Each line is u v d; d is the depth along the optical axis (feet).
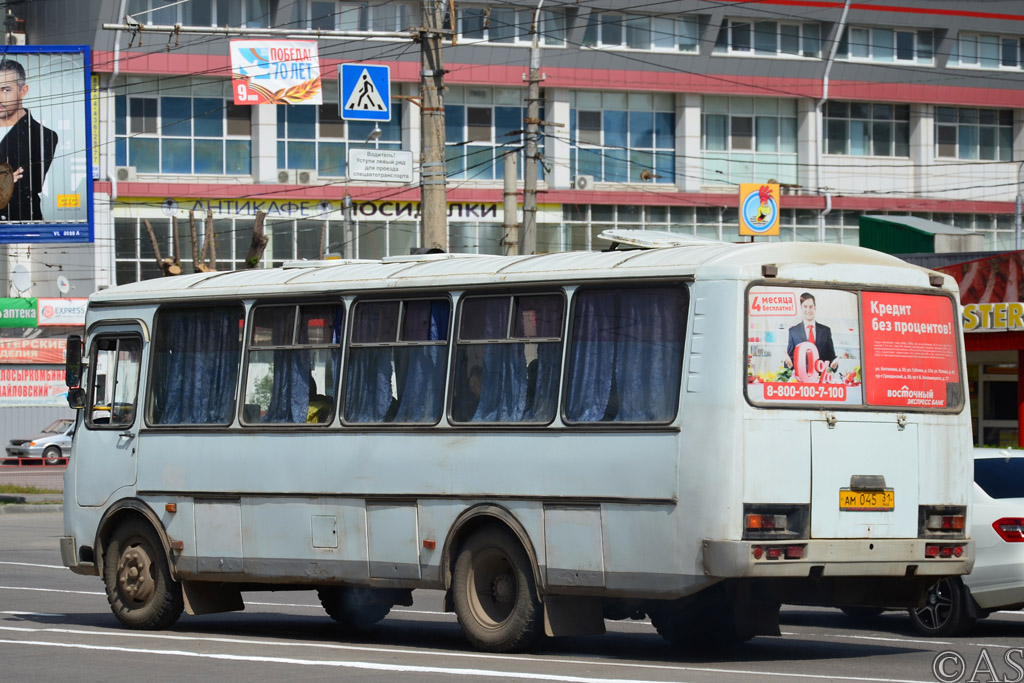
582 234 238.68
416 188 229.04
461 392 47.47
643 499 42.55
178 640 51.06
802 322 42.78
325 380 51.13
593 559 43.60
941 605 54.39
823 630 57.62
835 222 253.65
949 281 46.01
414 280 49.21
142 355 56.70
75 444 58.65
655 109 243.60
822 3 242.58
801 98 249.75
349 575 49.62
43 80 180.86
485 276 47.52
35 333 224.33
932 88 254.47
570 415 44.68
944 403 45.32
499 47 230.07
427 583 47.67
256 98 184.14
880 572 43.27
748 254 42.73
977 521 53.67
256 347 53.31
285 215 225.97
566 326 45.19
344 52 223.51
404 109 228.84
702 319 42.22
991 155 263.90
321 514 50.44
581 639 53.31
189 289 55.72
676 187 244.22
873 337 44.01
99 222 219.00
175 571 54.75
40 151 180.86
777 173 249.55
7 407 219.20
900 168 256.52
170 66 217.15
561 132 237.04
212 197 222.69
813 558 41.96
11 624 57.72
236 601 56.80
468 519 46.62
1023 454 56.39
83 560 57.88
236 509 52.90
